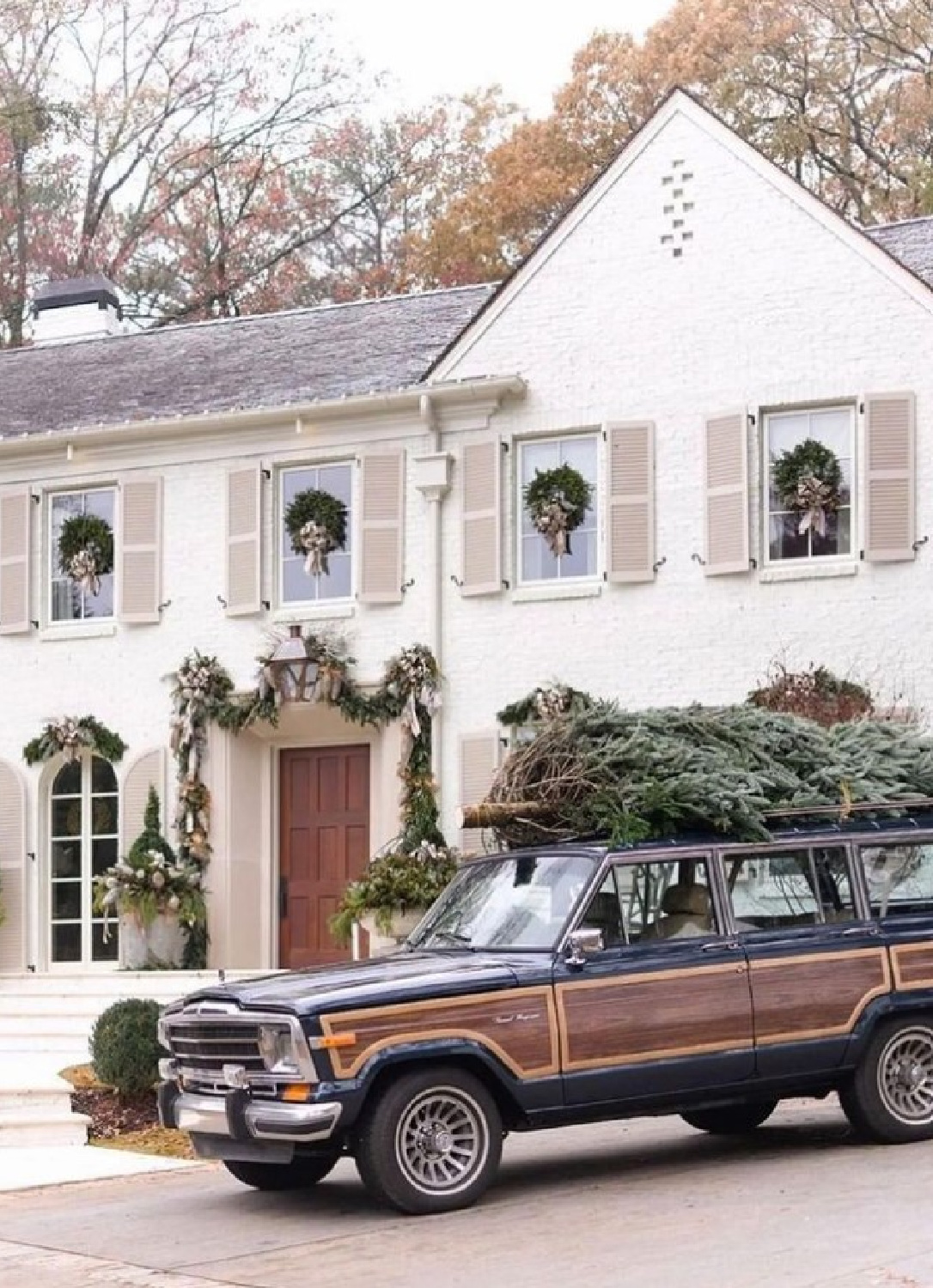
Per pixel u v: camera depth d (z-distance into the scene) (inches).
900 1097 470.3
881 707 764.0
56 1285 370.9
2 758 930.1
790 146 1364.4
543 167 1444.4
